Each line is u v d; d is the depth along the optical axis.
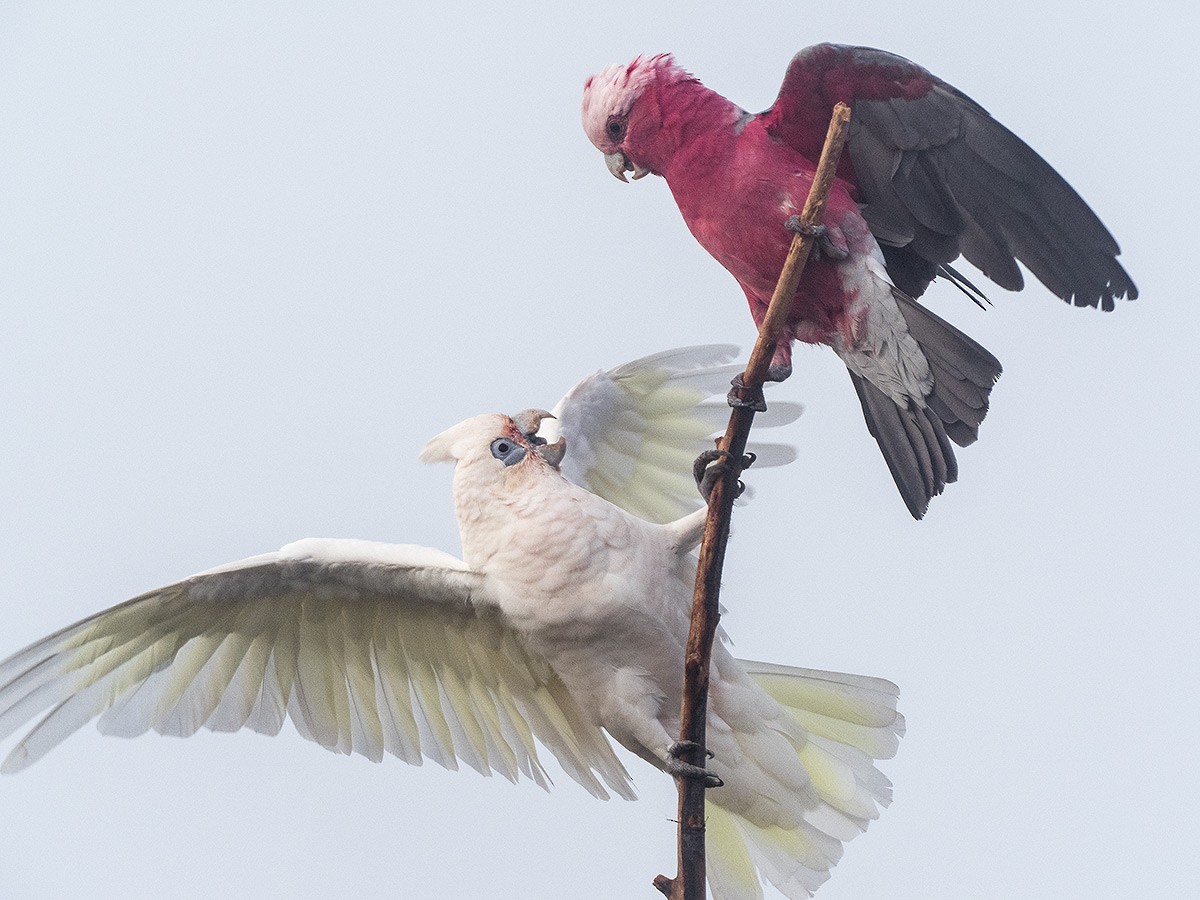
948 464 11.73
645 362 13.46
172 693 11.77
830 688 12.37
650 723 11.58
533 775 12.20
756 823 12.05
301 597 11.78
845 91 11.45
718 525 10.55
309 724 12.01
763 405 10.62
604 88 12.17
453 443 11.91
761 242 11.70
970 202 11.55
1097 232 11.31
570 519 11.45
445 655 12.09
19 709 11.40
